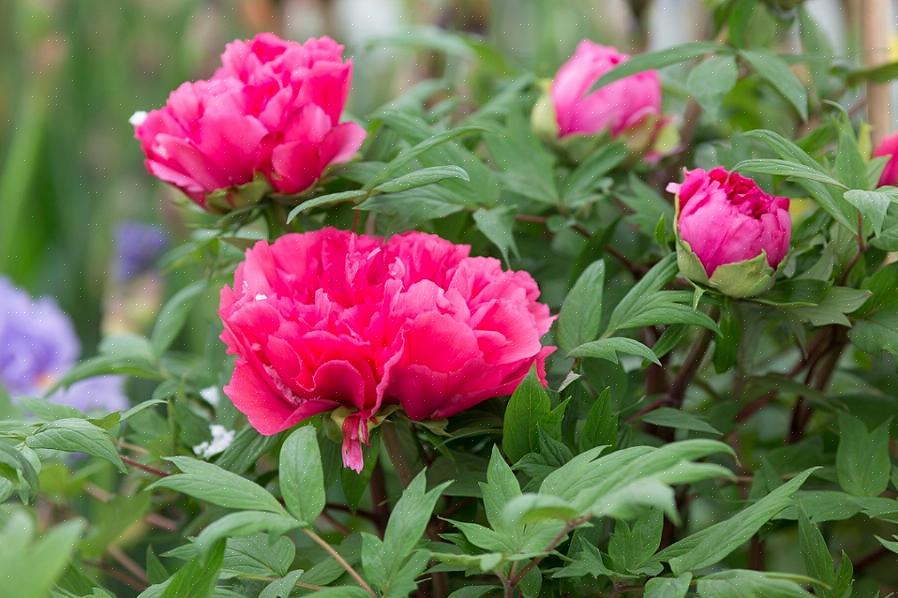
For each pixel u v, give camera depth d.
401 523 1.11
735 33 1.42
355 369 1.15
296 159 1.27
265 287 1.21
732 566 1.39
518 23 2.01
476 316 1.17
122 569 1.49
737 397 1.38
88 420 1.20
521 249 1.43
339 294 1.20
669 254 1.26
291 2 1.84
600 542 1.26
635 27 1.64
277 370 1.17
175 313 1.46
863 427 1.27
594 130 1.43
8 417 1.38
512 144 1.41
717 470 1.03
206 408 1.42
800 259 1.30
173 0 2.41
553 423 1.18
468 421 1.22
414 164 1.35
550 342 1.26
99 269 2.33
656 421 1.27
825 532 1.42
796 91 1.37
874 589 1.37
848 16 1.54
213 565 1.10
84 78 2.46
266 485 1.31
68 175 2.40
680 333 1.26
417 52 1.75
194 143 1.28
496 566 1.09
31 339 1.76
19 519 1.02
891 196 1.20
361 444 1.19
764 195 1.24
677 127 1.48
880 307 1.27
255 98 1.27
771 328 1.45
